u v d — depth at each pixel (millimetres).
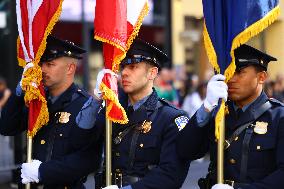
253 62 9391
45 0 10898
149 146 10078
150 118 10250
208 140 9852
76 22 30609
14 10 21438
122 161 10195
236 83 9438
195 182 22516
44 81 11195
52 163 10836
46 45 11141
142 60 10219
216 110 9336
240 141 9453
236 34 9352
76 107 11227
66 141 11023
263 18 9406
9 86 26859
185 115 10297
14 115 11648
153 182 9789
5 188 21109
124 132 10273
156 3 32219
